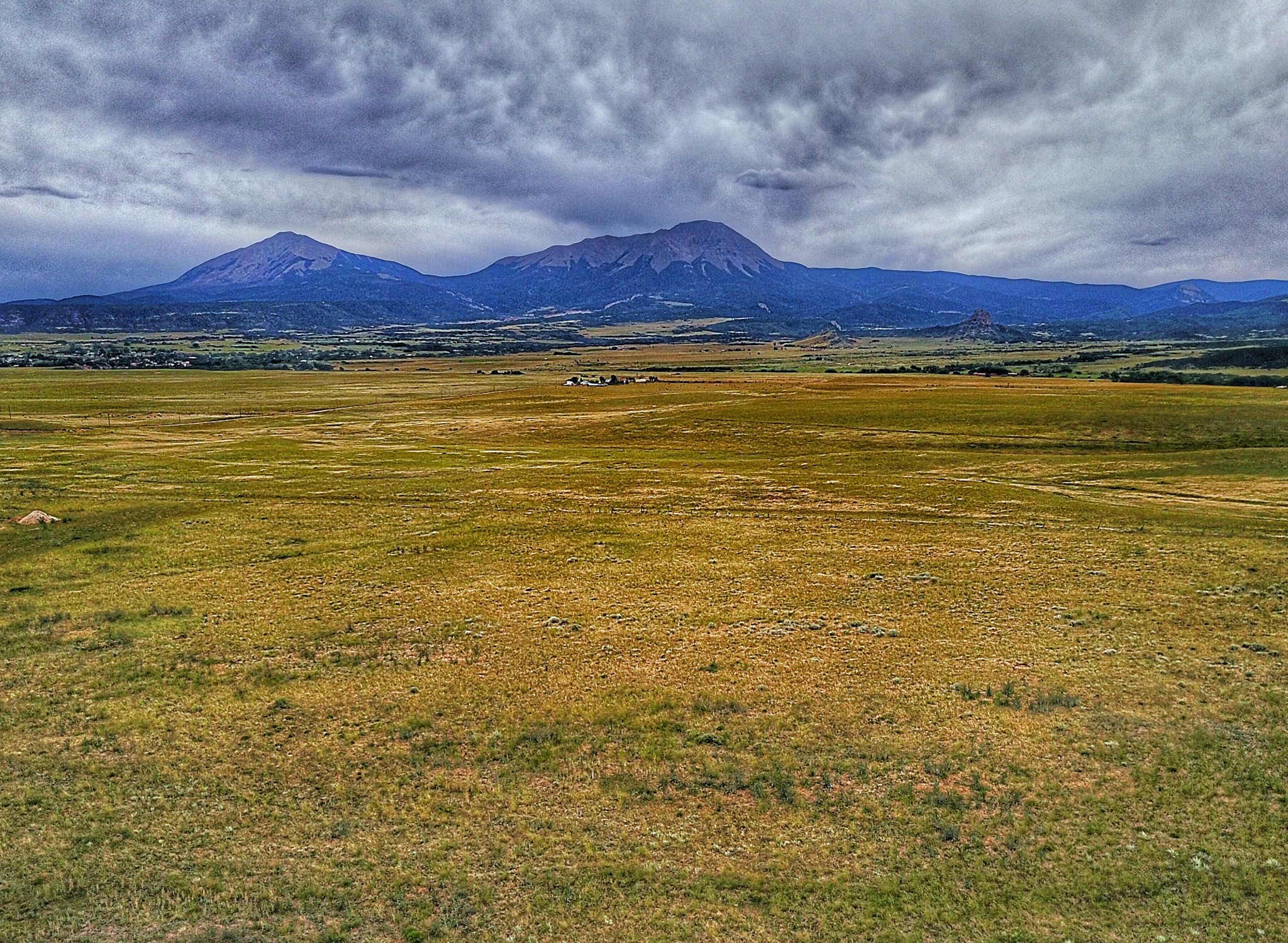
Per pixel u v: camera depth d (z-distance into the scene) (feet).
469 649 122.83
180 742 93.66
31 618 137.49
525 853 73.00
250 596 150.51
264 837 75.61
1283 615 129.18
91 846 74.02
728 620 134.41
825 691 105.91
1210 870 68.49
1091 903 65.31
